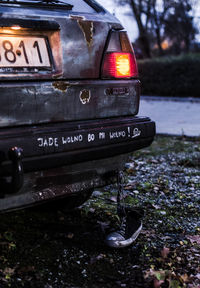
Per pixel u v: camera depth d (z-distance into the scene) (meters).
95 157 3.07
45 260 3.04
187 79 16.64
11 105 2.70
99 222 3.70
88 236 3.42
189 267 2.98
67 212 3.91
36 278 2.79
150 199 4.36
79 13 3.07
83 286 2.73
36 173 2.86
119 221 3.48
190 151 6.55
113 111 3.25
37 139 2.71
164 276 2.75
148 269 2.93
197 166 5.71
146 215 3.92
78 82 3.02
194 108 12.62
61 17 2.92
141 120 3.35
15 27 2.67
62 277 2.83
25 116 2.77
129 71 3.31
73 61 2.99
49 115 2.89
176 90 16.97
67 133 2.86
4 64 2.66
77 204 3.81
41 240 3.34
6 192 2.60
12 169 2.55
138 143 3.33
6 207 2.76
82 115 3.08
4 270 2.85
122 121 3.22
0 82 2.65
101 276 2.85
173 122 9.65
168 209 4.11
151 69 17.42
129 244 3.20
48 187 2.94
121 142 3.18
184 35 23.78
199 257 3.13
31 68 2.78
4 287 2.67
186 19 23.39
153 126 3.41
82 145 2.94
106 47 3.17
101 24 3.14
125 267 2.97
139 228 3.32
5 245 3.23
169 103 14.29
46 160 2.79
